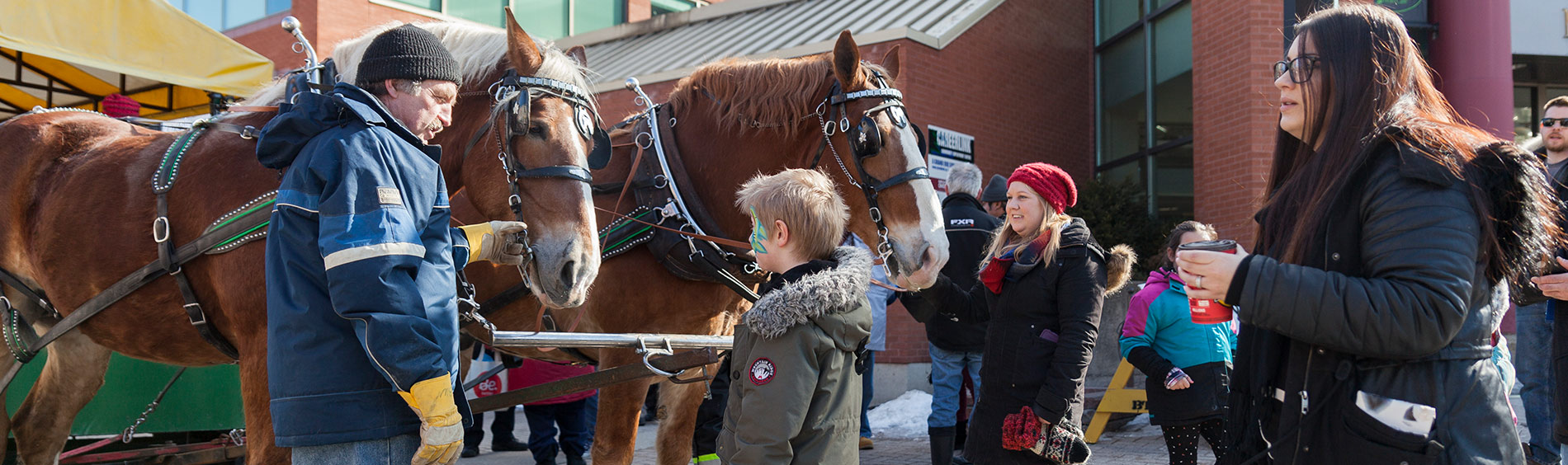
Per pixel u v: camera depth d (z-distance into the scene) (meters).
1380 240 1.58
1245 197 8.77
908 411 7.98
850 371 2.29
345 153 2.04
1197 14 9.73
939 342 5.11
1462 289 1.51
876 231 3.26
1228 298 1.62
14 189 3.14
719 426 5.00
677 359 2.94
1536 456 4.64
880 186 3.21
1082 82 12.15
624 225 3.39
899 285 3.31
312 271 2.04
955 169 5.49
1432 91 1.75
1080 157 11.98
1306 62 1.77
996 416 3.38
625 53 13.33
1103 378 6.80
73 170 3.09
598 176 3.61
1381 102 1.67
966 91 10.04
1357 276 1.63
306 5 13.29
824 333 2.20
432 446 1.96
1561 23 10.12
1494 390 1.65
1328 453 1.69
